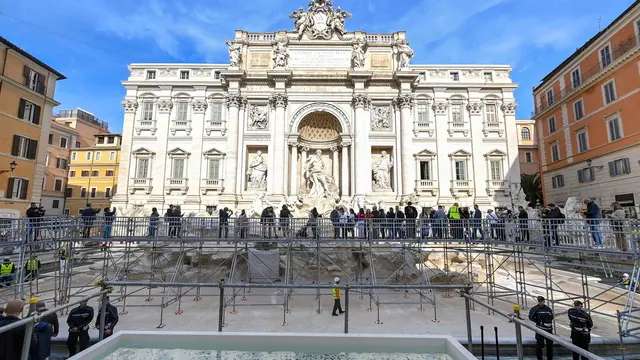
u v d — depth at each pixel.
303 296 17.88
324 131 36.97
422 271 16.81
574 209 25.00
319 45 35.66
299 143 35.62
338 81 34.84
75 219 16.72
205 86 35.53
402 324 13.75
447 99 35.84
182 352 5.89
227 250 18.56
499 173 34.78
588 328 10.14
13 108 28.52
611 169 28.33
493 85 35.66
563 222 15.55
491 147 35.06
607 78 28.70
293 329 13.04
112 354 5.71
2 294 15.55
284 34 36.12
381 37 36.66
